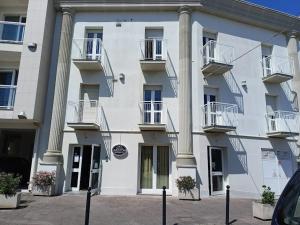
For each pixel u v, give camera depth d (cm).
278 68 1523
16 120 1254
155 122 1306
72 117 1312
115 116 1319
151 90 1370
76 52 1381
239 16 1505
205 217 879
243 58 1495
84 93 1366
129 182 1256
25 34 1295
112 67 1367
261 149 1424
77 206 981
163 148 1326
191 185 1191
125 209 962
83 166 1293
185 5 1403
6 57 1355
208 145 1313
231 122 1372
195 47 1391
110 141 1295
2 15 1441
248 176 1362
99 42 1371
